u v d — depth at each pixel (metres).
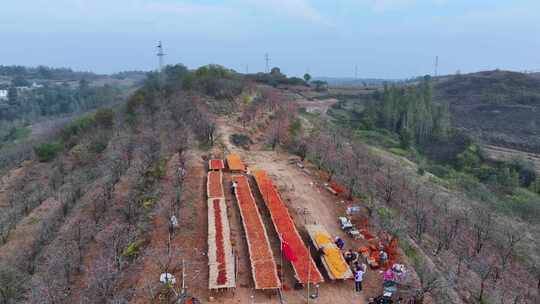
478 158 105.38
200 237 39.06
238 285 32.66
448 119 127.06
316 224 42.75
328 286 33.06
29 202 58.06
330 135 81.88
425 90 132.50
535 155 110.81
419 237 43.41
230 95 92.31
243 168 57.62
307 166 62.22
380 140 109.44
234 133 73.56
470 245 45.25
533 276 42.62
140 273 33.25
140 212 43.50
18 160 85.00
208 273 33.66
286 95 134.25
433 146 116.25
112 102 190.62
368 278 34.25
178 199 44.22
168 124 70.38
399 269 34.28
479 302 34.41
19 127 166.38
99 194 49.25
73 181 60.75
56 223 46.62
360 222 43.88
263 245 36.50
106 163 62.19
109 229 40.50
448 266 38.94
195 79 98.44
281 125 80.31
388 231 41.56
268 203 45.34
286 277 34.06
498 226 52.50
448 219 50.66
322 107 132.88
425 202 54.41
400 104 125.81
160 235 39.00
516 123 137.62
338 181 55.41
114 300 29.28
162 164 55.56
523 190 86.19
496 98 159.00
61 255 37.69
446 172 92.81
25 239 46.31
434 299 32.16
